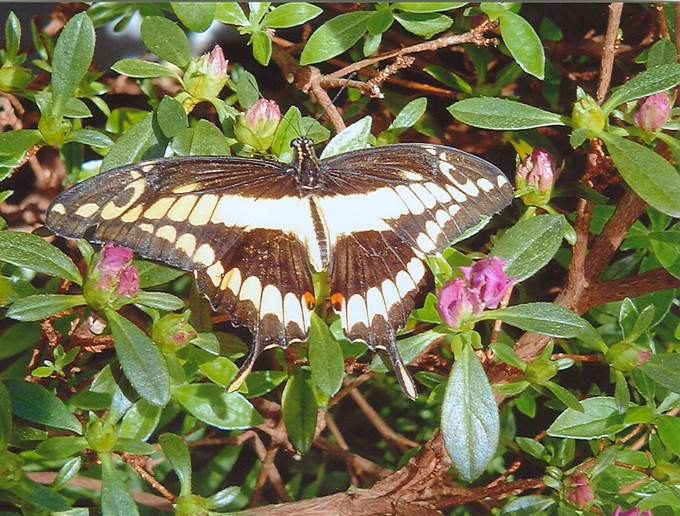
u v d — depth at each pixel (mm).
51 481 535
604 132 495
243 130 503
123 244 456
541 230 493
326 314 527
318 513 500
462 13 585
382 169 486
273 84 607
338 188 487
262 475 575
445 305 476
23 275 566
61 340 520
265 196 481
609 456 500
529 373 488
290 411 512
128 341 468
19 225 597
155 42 509
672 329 561
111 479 473
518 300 591
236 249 479
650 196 481
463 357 477
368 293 484
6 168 500
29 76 530
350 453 587
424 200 483
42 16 602
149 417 495
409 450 583
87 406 511
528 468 596
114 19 586
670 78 495
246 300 479
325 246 484
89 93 568
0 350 534
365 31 559
